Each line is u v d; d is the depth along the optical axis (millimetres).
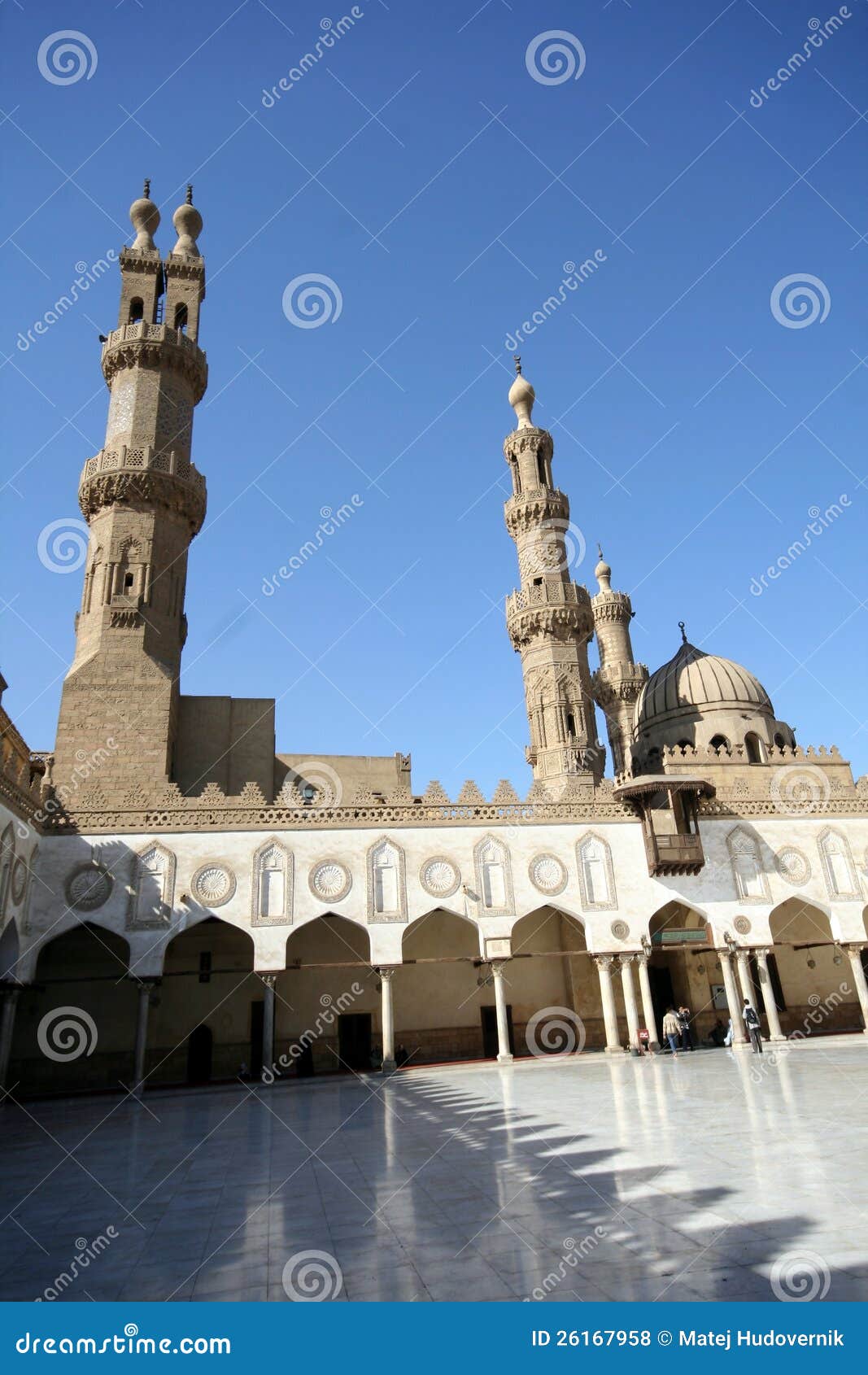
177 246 49406
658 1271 7645
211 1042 34281
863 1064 24828
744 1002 38562
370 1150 15125
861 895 37031
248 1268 8570
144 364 44000
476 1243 8828
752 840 36875
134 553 40188
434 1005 37188
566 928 39000
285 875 31906
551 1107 18938
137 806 31438
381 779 46375
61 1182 13680
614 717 64438
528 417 55469
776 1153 12359
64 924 29406
